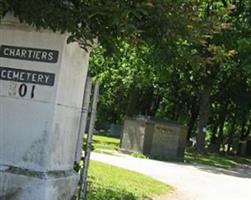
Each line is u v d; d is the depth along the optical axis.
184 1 9.08
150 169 22.97
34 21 8.74
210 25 9.54
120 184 15.20
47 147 9.56
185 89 44.41
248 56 32.16
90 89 11.02
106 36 9.11
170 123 30.70
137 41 9.38
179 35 9.48
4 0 8.34
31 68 9.72
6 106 9.79
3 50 9.85
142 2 8.34
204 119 38.75
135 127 30.64
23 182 9.45
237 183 22.55
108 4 8.16
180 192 16.69
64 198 10.16
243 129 58.06
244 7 33.91
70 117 10.21
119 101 58.75
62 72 9.66
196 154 37.16
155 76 34.66
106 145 34.47
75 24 8.55
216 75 37.75
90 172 16.58
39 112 9.63
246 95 46.00
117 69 36.84
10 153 9.70
